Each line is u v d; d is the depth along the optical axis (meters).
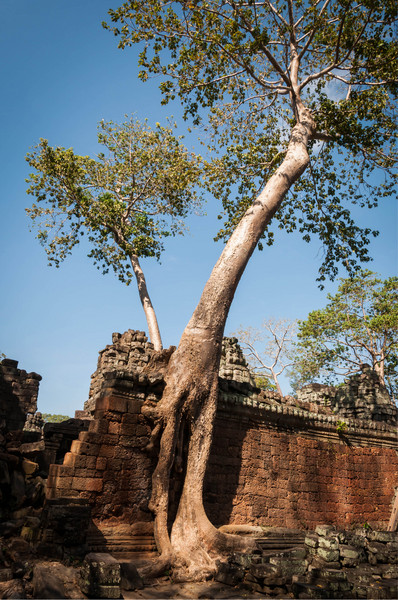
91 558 6.84
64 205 22.56
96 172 23.47
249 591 8.34
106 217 22.28
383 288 31.02
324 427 15.30
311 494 14.21
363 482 15.78
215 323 11.85
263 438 13.59
